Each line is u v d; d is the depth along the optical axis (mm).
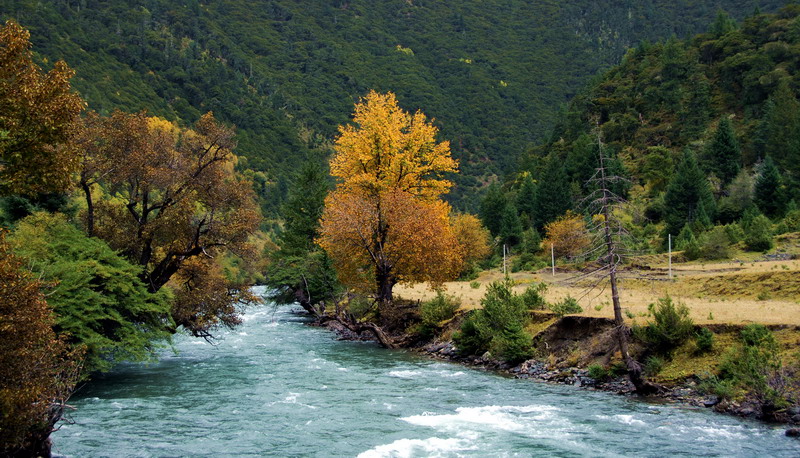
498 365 27656
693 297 35812
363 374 26359
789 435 15773
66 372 14906
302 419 18391
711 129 114562
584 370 23938
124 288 23188
